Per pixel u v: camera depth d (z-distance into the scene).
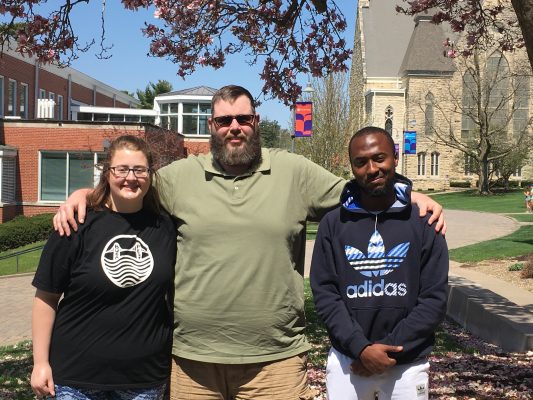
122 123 25.52
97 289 2.75
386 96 64.88
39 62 7.33
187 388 3.09
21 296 12.95
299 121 17.72
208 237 3.01
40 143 26.55
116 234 2.81
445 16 9.38
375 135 2.81
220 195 3.06
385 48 70.06
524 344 6.48
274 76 9.05
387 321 2.79
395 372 2.81
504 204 40.94
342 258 2.88
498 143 53.78
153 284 2.83
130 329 2.79
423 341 2.78
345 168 30.20
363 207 2.89
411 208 2.86
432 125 58.16
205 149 32.31
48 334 2.82
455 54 11.38
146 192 2.86
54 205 26.59
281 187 3.11
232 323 2.99
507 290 9.55
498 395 4.90
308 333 7.79
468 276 11.46
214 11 7.68
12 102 35.25
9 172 26.16
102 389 2.77
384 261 2.80
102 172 2.88
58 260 2.78
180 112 40.09
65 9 7.08
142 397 2.84
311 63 8.98
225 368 3.05
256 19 8.27
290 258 3.12
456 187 63.19
